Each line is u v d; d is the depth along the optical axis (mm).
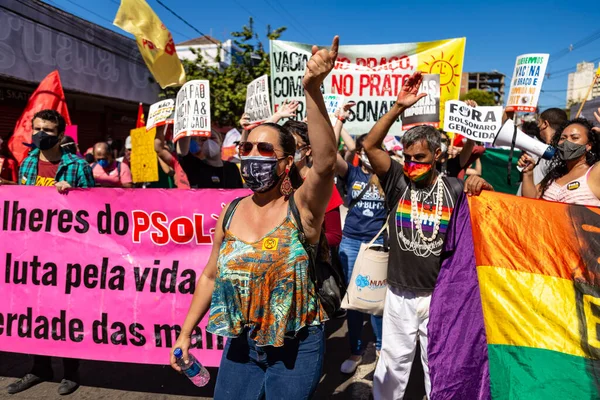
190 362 2193
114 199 3445
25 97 12523
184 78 5566
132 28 5219
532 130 5359
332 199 3145
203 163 4664
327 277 2129
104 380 3777
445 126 4160
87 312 3461
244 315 1949
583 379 2496
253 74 17297
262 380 2088
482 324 2646
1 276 3570
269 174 1960
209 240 3355
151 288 3393
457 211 2705
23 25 10977
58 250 3506
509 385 2586
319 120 1798
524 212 2709
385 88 4941
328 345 4539
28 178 3895
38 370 3697
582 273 2582
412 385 3740
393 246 2811
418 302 2754
